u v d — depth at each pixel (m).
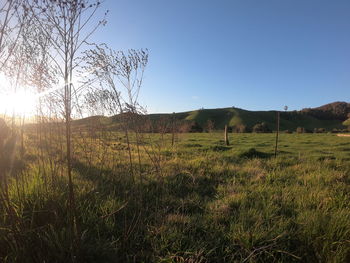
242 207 4.43
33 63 3.16
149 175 5.93
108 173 5.34
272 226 3.81
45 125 4.56
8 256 2.72
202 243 3.29
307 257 3.15
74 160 5.97
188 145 13.79
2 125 3.42
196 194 5.23
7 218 3.14
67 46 2.62
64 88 2.67
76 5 2.53
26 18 2.64
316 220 3.72
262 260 3.08
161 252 3.19
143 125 4.50
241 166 8.25
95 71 3.23
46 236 3.03
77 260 2.76
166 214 4.17
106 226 3.60
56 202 3.59
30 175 4.77
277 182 6.27
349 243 3.21
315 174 6.93
